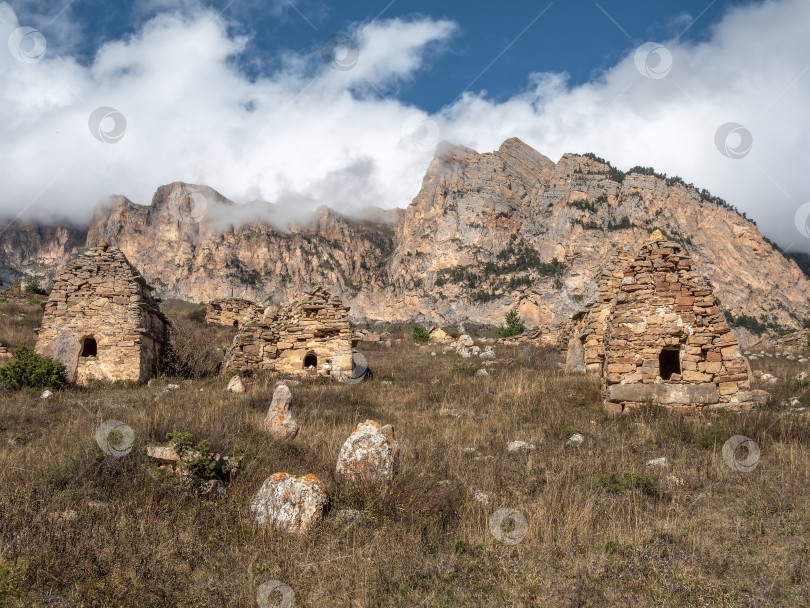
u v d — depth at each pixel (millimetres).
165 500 9578
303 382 25281
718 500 10820
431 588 7633
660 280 18406
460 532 9328
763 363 27172
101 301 24500
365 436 11227
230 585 7414
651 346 18062
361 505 9938
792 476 11797
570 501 10305
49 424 15844
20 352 22109
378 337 45062
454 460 12906
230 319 46406
